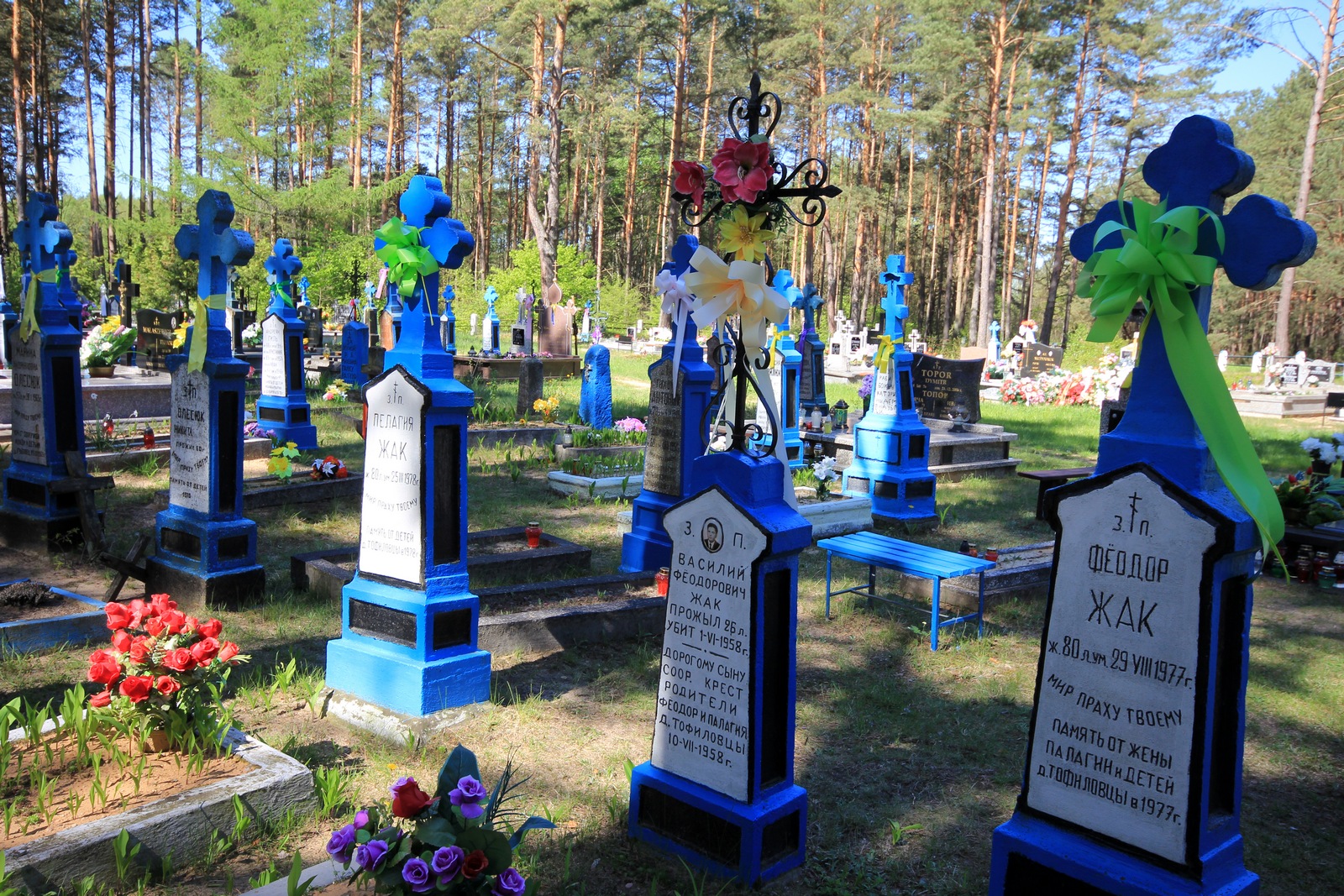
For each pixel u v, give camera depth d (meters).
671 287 4.95
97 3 45.16
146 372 15.53
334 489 10.88
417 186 5.27
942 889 3.97
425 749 4.99
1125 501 3.32
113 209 43.00
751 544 3.78
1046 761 3.55
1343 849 4.43
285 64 39.03
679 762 4.11
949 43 37.88
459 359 25.30
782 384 13.17
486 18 37.88
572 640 6.72
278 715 5.39
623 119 43.03
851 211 46.28
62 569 8.02
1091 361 34.25
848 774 5.01
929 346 51.69
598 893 3.82
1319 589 9.03
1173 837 3.22
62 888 3.51
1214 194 3.26
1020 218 63.16
